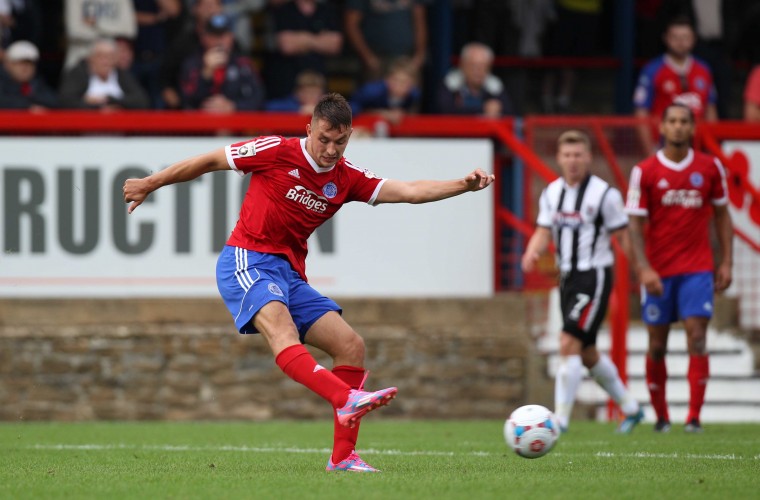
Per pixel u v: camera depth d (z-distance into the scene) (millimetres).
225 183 50500
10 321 49906
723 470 25312
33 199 50000
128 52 57156
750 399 49781
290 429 42719
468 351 50625
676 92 57500
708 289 38438
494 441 35844
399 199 24109
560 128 53000
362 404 21375
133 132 50938
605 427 42469
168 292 50344
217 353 50000
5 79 53188
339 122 22828
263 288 23141
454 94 57406
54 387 49719
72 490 21438
